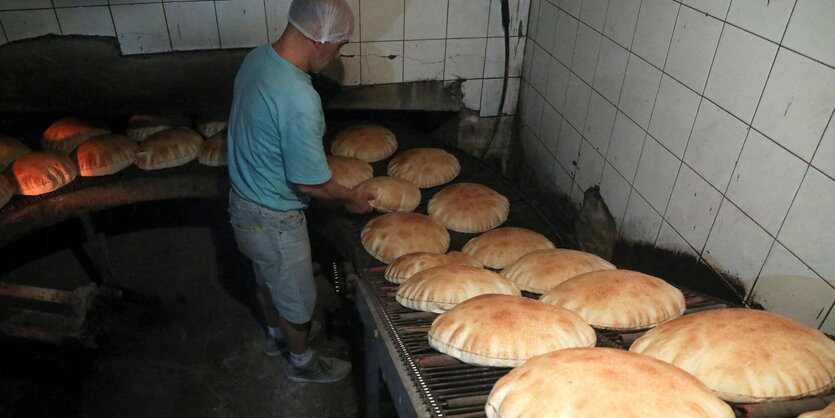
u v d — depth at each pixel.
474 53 3.27
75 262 3.57
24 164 2.68
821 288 1.43
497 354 1.32
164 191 2.91
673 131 1.97
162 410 2.71
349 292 2.18
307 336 2.74
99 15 2.71
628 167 2.31
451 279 1.69
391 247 2.25
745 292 1.71
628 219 2.37
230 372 2.93
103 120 3.33
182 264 3.62
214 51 2.90
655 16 2.01
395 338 1.57
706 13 1.74
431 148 3.00
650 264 2.24
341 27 1.89
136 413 2.70
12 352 2.99
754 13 1.55
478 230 2.47
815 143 1.40
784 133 1.49
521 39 3.26
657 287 1.58
